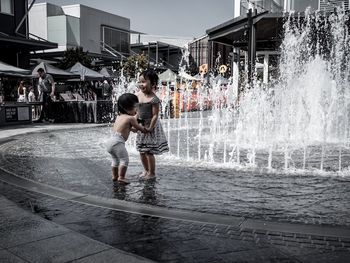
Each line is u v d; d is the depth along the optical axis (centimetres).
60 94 2097
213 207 423
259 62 2159
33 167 648
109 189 502
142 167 642
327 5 1478
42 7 3356
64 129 1334
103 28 3778
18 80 2097
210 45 3353
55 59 3228
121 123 522
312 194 473
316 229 354
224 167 640
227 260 290
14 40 2095
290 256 297
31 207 426
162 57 4706
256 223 370
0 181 547
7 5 2325
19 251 299
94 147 884
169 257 296
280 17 1358
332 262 286
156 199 454
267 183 529
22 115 1472
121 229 356
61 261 282
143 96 542
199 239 331
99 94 2495
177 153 786
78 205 432
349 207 421
